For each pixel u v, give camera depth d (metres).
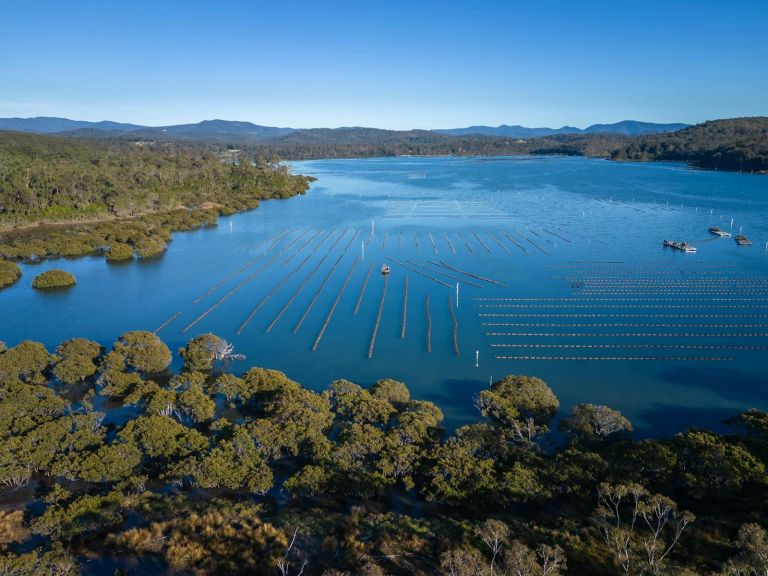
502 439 44.31
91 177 179.38
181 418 52.94
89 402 57.47
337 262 118.88
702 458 39.53
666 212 169.75
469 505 38.78
